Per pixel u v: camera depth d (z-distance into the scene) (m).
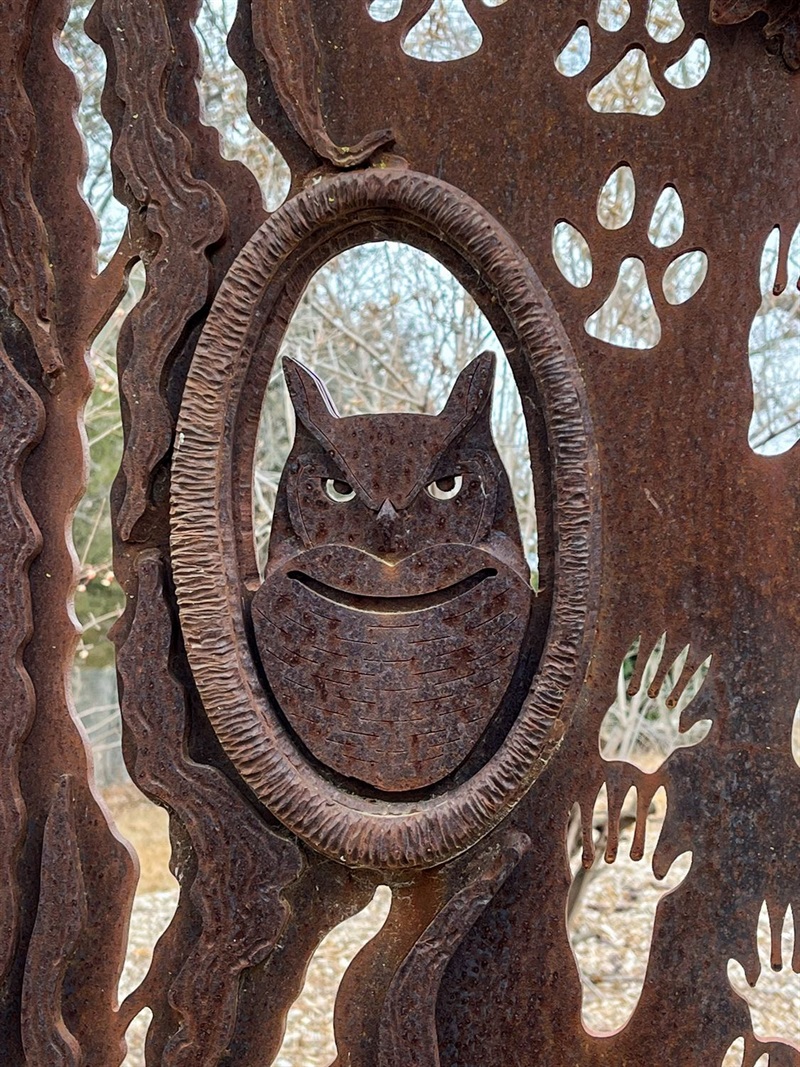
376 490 0.48
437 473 0.48
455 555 0.47
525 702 0.47
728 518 0.48
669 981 0.48
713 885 0.48
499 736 0.48
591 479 0.48
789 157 0.48
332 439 0.48
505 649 0.47
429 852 0.47
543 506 0.48
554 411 0.47
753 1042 0.48
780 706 0.48
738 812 0.48
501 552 0.48
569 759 0.48
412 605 0.48
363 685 0.48
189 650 0.48
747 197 0.48
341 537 0.48
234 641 0.48
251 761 0.47
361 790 0.48
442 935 0.47
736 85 0.48
